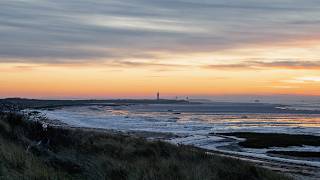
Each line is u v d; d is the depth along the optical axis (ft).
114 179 45.14
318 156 133.69
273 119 412.57
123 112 611.06
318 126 299.17
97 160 51.80
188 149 74.43
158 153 66.18
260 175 59.41
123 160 56.29
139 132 204.44
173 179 47.34
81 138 66.13
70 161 46.55
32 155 43.29
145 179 45.96
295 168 101.76
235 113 595.47
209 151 132.36
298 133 221.66
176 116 462.60
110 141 71.97
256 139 183.62
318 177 86.84
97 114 502.38
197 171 52.19
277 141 176.35
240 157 121.80
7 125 50.42
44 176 37.22
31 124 56.90
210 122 335.67
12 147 43.16
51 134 57.11
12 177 34.83
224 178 53.21
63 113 495.41
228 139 182.29
